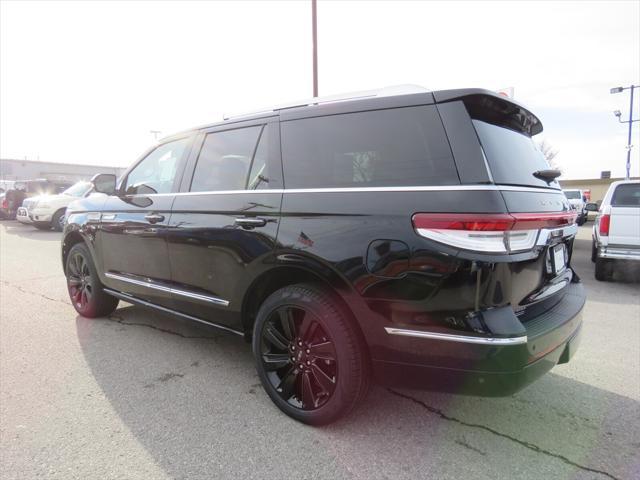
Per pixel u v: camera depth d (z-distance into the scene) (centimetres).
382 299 217
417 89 246
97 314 444
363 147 240
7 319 448
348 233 228
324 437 242
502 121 250
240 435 243
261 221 266
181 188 333
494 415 266
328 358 242
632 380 315
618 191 662
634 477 210
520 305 216
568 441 240
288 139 273
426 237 204
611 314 496
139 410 268
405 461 221
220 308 298
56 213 1419
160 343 380
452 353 204
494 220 194
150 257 350
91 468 214
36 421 255
